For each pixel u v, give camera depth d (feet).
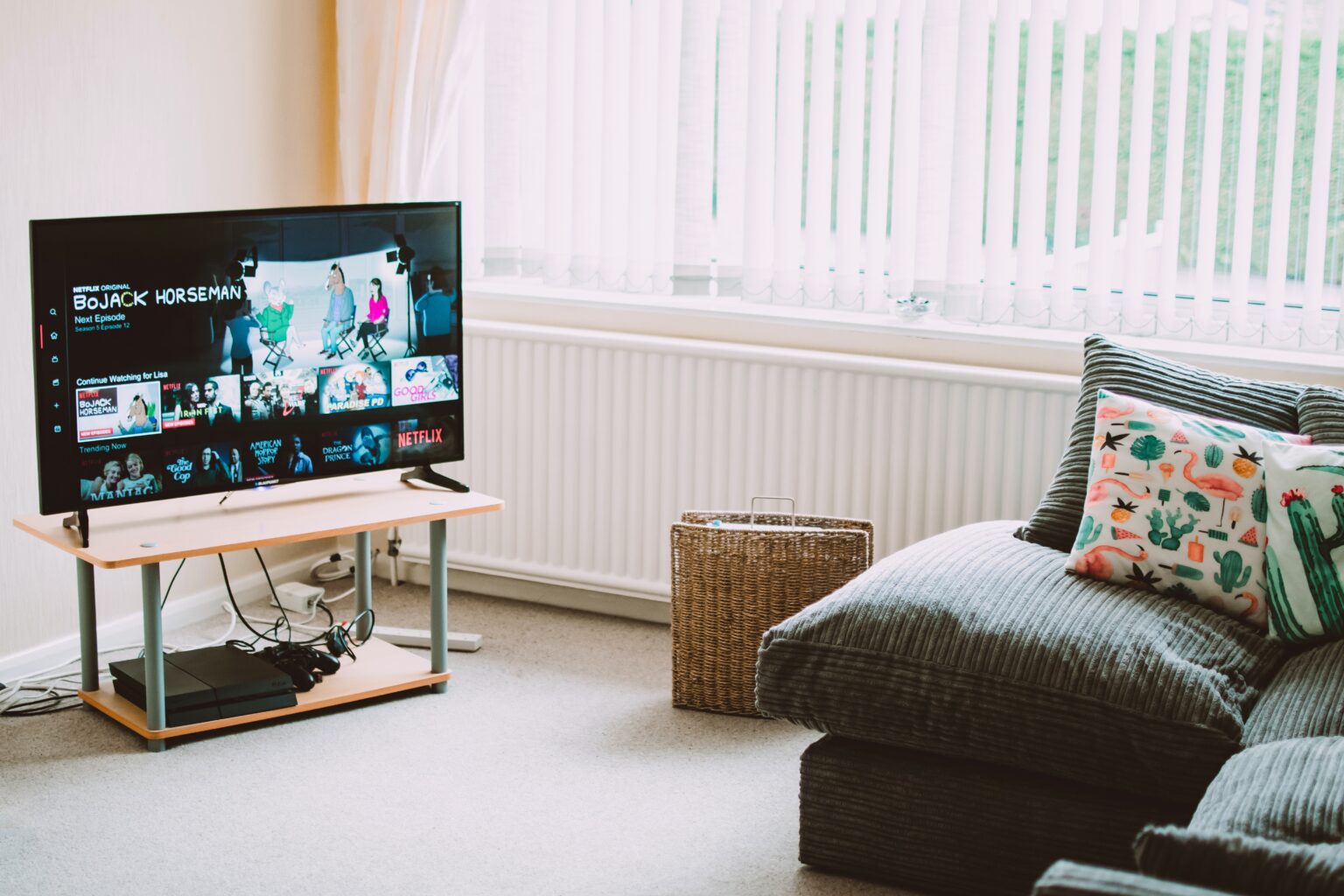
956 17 11.18
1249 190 10.62
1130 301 11.12
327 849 8.64
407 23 12.35
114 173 11.35
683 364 12.12
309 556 13.79
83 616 10.46
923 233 11.57
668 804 9.32
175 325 9.95
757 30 11.69
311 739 10.17
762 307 12.25
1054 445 11.16
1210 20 10.53
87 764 9.70
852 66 11.52
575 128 12.39
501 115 12.64
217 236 10.00
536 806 9.25
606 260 12.51
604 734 10.38
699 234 12.16
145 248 9.74
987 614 8.23
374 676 10.98
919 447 11.54
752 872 8.51
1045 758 7.82
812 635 8.39
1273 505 8.77
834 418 11.75
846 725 8.30
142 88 11.49
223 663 10.59
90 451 9.74
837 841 8.45
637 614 12.96
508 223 12.85
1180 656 7.99
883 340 11.82
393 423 10.99
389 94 12.68
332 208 10.40
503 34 12.48
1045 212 11.21
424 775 9.64
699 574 10.58
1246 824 6.23
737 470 12.14
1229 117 10.66
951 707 7.99
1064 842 7.89
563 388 12.60
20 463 10.97
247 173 12.59
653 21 12.05
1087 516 9.12
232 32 12.25
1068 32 10.85
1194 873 5.08
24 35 10.55
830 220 12.02
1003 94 11.12
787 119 11.78
